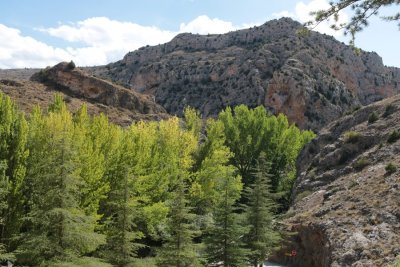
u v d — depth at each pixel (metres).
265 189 37.81
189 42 193.00
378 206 37.16
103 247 27.06
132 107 82.94
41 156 26.80
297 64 129.75
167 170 41.69
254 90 131.25
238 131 73.00
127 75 188.25
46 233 19.69
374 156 52.06
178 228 26.52
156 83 164.25
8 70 193.75
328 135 68.62
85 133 34.22
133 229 36.56
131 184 25.92
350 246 32.72
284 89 122.38
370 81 161.50
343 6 9.79
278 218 47.53
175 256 25.81
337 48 159.62
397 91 163.12
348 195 43.19
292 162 76.19
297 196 55.31
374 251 30.81
